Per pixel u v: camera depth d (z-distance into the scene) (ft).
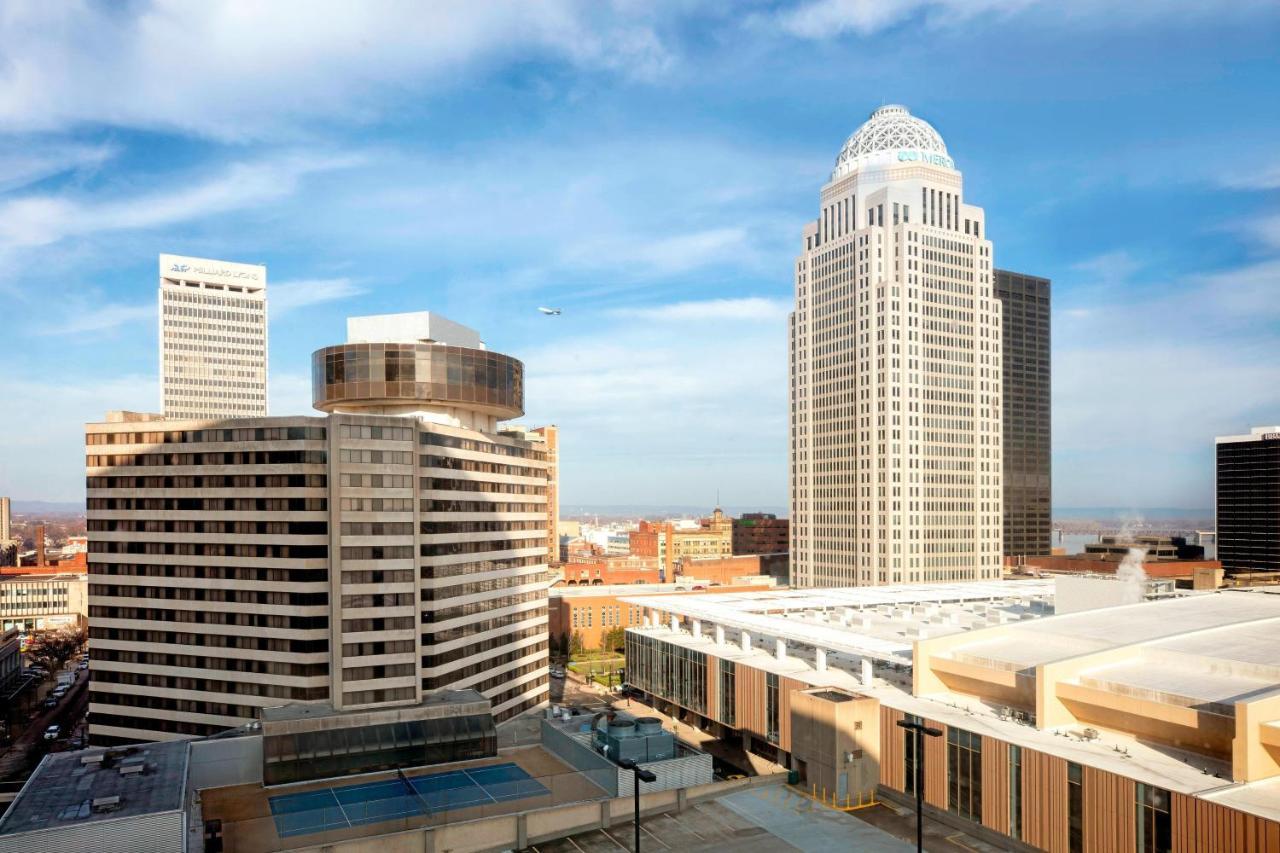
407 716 350.02
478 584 420.36
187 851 246.88
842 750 307.37
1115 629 336.90
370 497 370.12
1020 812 260.62
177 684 386.11
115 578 398.21
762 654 424.05
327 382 430.61
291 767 319.68
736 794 316.40
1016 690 300.61
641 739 322.55
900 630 445.37
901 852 262.67
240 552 377.91
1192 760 246.88
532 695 472.44
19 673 643.86
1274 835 198.39
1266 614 358.02
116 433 400.47
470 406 438.40
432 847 269.44
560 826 285.02
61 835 232.53
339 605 363.97
